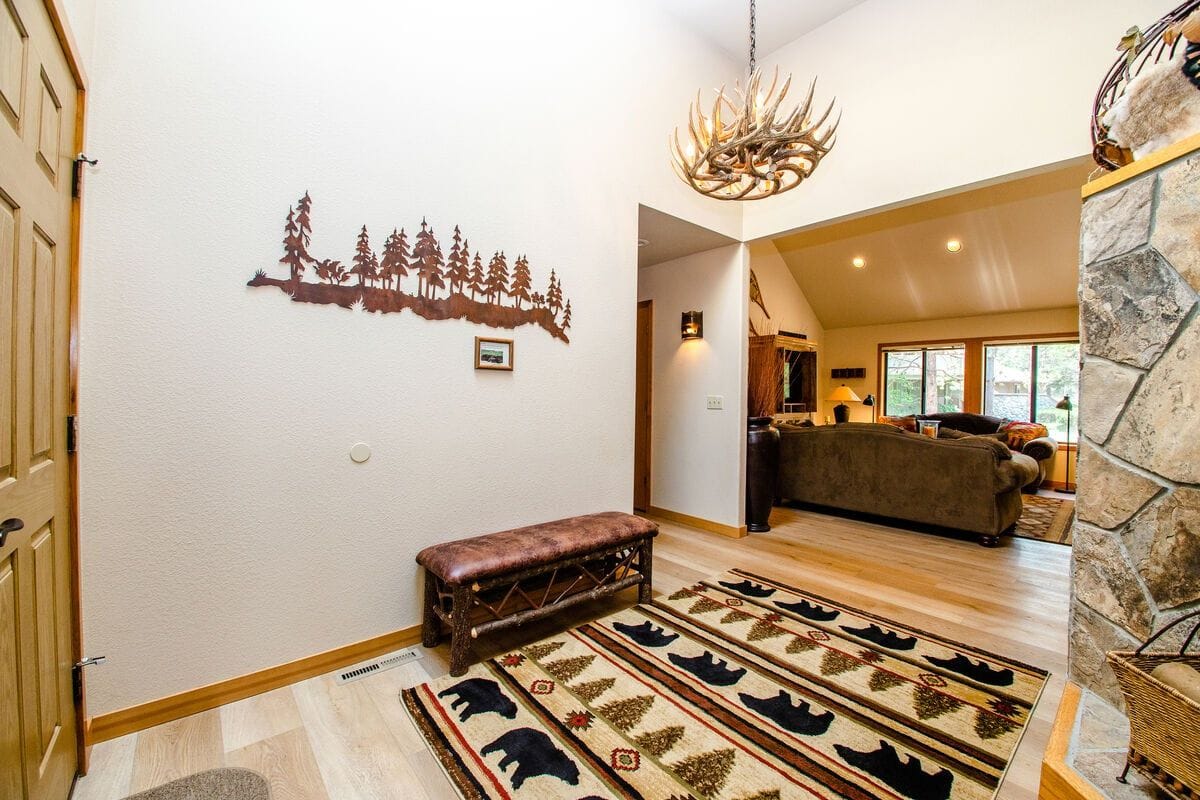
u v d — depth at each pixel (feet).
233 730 5.35
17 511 3.48
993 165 8.89
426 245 7.19
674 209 10.96
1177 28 4.61
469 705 5.82
